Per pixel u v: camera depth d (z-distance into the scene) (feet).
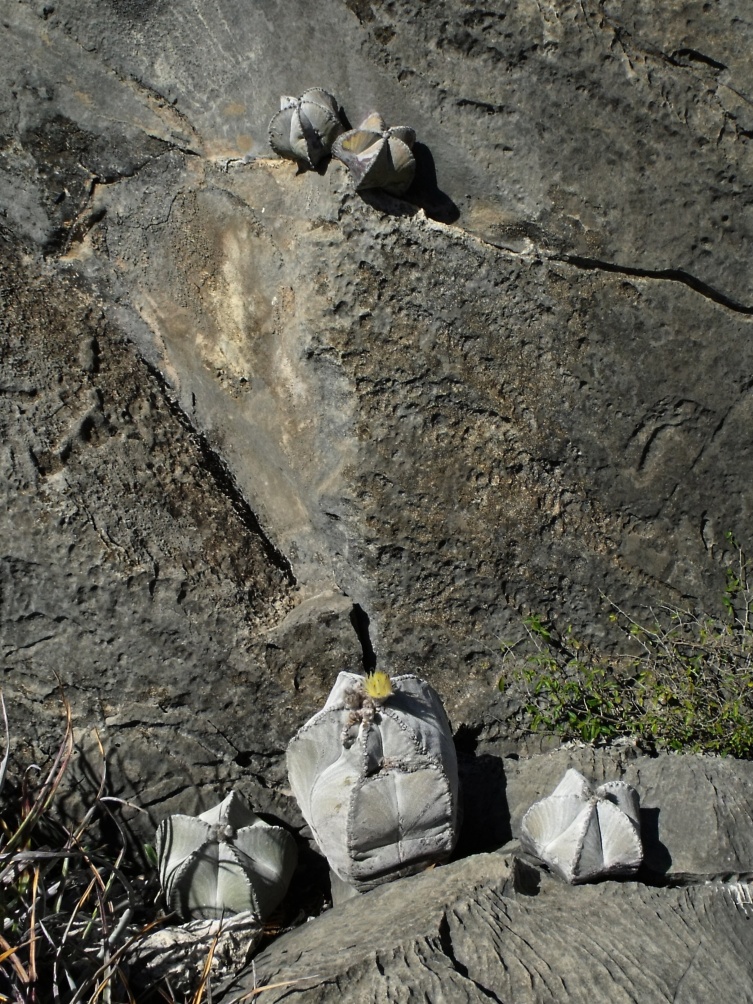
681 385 12.14
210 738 11.42
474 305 11.53
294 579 12.34
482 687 12.39
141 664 11.12
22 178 12.32
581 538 12.39
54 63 12.07
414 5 11.00
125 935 10.34
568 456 12.14
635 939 9.62
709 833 10.79
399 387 11.61
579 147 11.36
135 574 11.02
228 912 10.55
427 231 11.28
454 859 11.44
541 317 11.69
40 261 12.36
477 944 9.37
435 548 11.99
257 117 11.82
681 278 11.88
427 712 10.66
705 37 11.15
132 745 11.20
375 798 10.07
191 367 12.49
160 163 12.18
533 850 10.48
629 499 12.42
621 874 10.30
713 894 10.36
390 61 11.27
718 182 11.58
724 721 12.13
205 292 12.30
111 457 11.30
